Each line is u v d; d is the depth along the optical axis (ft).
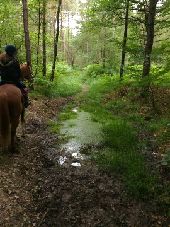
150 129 38.40
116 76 83.82
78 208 22.74
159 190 24.80
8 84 28.63
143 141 34.65
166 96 52.90
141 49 55.06
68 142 34.78
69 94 72.69
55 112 50.62
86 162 29.89
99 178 26.66
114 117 45.57
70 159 30.40
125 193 24.57
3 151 30.50
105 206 23.06
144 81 48.83
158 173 27.45
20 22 75.56
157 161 29.73
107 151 32.12
